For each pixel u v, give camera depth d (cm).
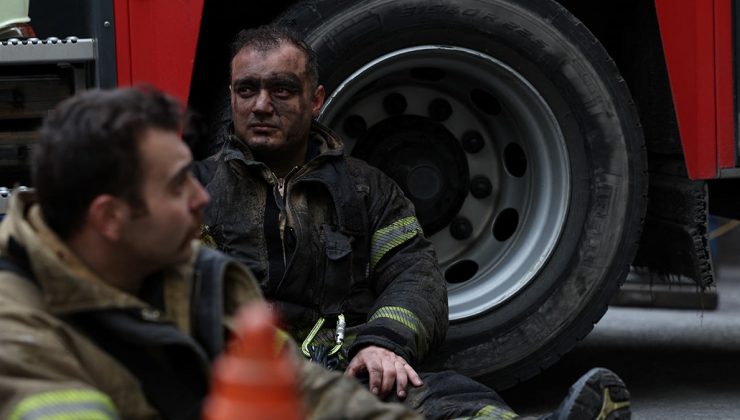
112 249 255
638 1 593
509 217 579
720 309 1005
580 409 341
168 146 254
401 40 533
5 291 252
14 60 475
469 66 550
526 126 564
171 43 495
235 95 444
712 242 1232
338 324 438
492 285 561
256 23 558
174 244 258
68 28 512
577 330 559
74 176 247
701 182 571
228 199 439
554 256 558
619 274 561
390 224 457
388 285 450
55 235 256
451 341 549
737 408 598
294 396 192
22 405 234
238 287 281
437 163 570
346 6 527
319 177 443
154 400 263
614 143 558
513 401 621
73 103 253
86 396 238
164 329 257
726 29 556
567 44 549
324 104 529
